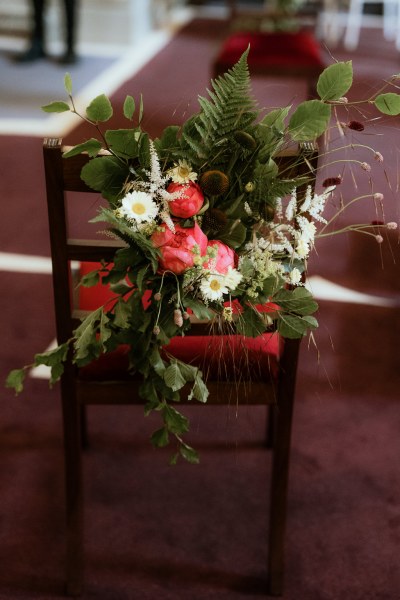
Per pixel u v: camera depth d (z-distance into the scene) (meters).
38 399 2.21
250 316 1.31
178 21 6.76
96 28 5.82
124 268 1.25
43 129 4.07
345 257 2.92
